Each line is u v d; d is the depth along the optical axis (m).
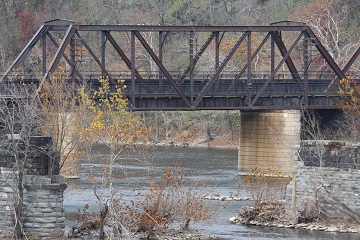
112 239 75.31
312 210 87.44
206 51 190.62
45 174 75.06
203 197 100.06
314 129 123.56
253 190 104.50
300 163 88.12
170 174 100.38
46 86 99.25
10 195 75.06
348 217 86.38
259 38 180.50
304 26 119.75
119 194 100.81
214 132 182.38
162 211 85.38
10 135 76.44
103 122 90.44
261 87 123.56
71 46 110.56
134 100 113.19
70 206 93.94
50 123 96.25
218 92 123.69
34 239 74.38
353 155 86.12
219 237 81.88
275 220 88.69
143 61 198.00
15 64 111.06
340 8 182.25
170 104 117.19
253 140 131.25
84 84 103.56
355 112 115.38
